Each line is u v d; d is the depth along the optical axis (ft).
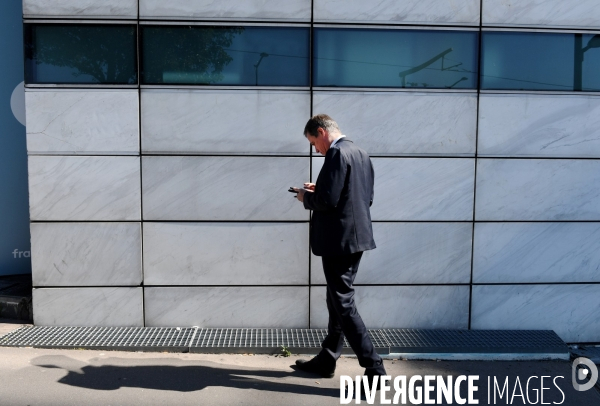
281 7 15.05
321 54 15.19
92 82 15.01
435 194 15.47
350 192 11.51
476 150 15.46
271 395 12.12
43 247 15.20
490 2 15.29
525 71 15.48
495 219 15.62
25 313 15.99
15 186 19.26
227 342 14.48
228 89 15.07
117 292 15.35
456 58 15.39
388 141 15.33
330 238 11.54
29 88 14.90
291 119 15.20
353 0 15.14
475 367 14.06
